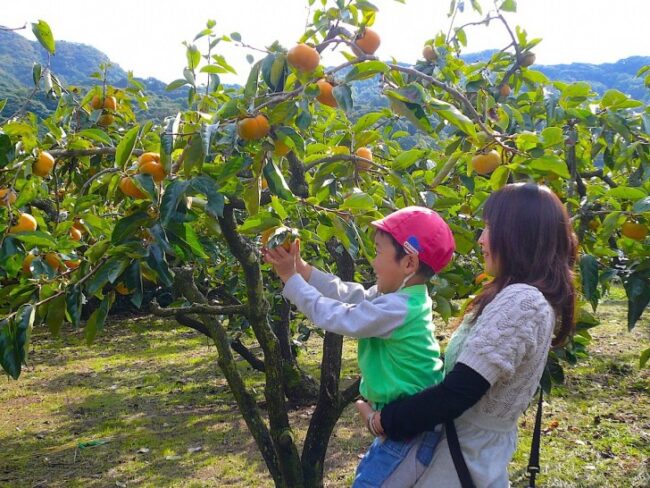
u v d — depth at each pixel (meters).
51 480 4.88
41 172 2.56
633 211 2.54
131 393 7.39
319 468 3.07
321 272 2.23
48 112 4.33
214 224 2.35
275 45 2.32
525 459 4.96
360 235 2.33
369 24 2.36
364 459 1.86
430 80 2.31
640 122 3.49
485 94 3.41
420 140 4.41
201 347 10.32
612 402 6.33
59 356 9.69
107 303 2.38
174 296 4.82
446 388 1.62
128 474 4.95
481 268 3.77
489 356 1.60
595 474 4.66
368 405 1.89
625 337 9.39
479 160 2.61
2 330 2.14
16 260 2.45
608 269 2.79
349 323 1.81
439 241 1.87
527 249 1.73
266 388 2.89
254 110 2.05
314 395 6.25
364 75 2.08
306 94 2.07
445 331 9.22
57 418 6.48
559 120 3.22
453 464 1.71
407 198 2.64
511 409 1.70
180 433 5.88
